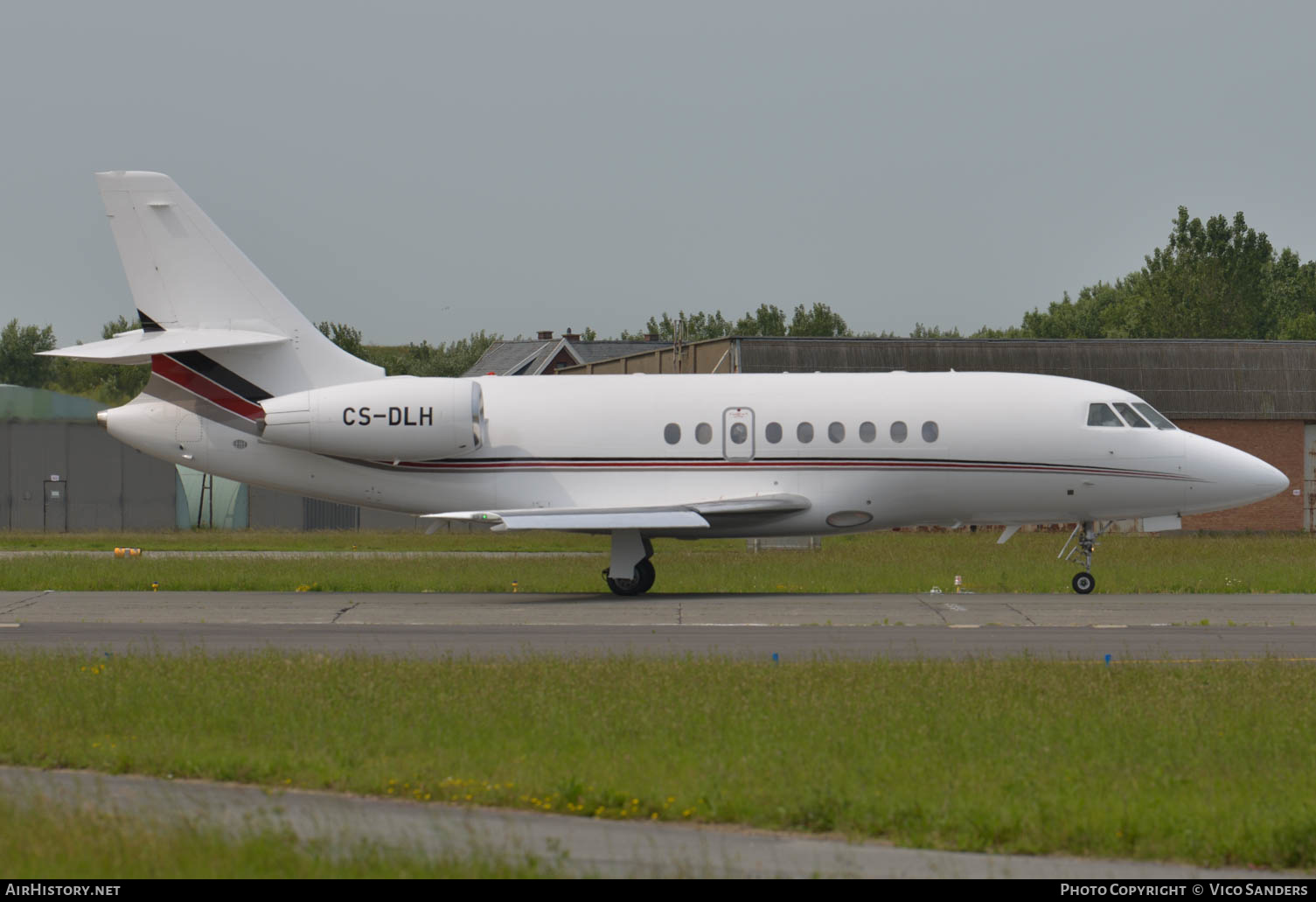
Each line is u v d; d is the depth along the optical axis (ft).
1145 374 589.73
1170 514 317.01
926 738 140.46
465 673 177.47
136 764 134.62
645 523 293.02
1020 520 317.42
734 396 314.14
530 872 98.48
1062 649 211.82
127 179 314.76
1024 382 316.60
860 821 113.09
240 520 598.34
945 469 310.24
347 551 477.77
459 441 310.04
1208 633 231.71
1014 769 128.88
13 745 140.46
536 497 315.17
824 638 226.17
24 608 272.10
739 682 170.50
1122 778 125.80
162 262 316.40
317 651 207.41
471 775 126.82
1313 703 158.20
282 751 138.72
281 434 308.81
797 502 309.01
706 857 103.86
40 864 97.91
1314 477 600.39
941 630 237.04
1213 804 116.16
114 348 304.50
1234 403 592.60
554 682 170.60
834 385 316.19
